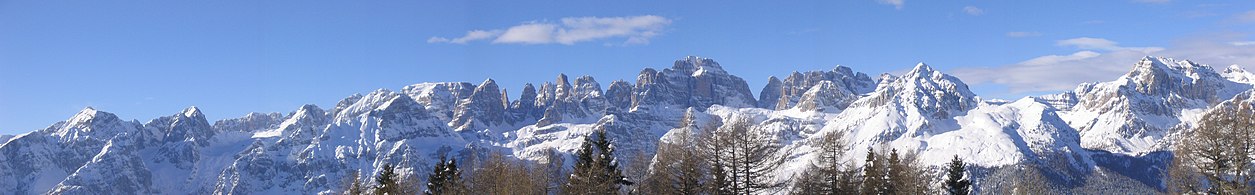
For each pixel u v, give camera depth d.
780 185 90.06
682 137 92.75
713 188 86.31
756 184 87.06
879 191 99.38
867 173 100.75
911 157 103.31
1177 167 75.00
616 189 90.56
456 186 103.94
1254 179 70.19
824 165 100.19
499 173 104.06
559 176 105.25
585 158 92.69
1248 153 70.56
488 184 105.88
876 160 101.75
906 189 98.12
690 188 87.62
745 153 87.19
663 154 93.44
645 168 98.94
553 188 104.56
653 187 93.81
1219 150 71.44
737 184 87.06
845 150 102.94
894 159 100.88
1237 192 69.38
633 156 104.44
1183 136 76.44
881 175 100.19
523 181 101.81
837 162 101.31
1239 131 71.25
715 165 87.12
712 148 87.75
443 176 104.19
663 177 90.81
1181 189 74.06
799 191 95.69
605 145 92.69
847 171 100.31
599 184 89.25
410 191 111.06
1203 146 72.62
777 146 90.38
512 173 104.31
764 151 88.19
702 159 87.88
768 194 88.94
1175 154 76.31
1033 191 123.44
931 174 102.56
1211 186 71.62
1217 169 71.44
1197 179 73.25
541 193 103.00
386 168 107.75
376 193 106.31
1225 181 70.75
